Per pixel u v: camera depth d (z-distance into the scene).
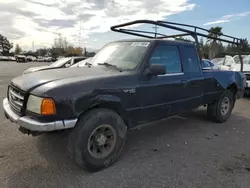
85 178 2.91
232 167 3.27
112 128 3.16
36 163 3.26
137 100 3.44
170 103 3.99
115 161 3.35
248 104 7.89
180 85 4.12
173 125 5.23
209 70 5.11
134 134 4.58
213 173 3.09
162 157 3.56
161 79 3.78
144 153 3.69
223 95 5.37
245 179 2.95
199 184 2.82
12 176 2.91
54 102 2.65
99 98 2.97
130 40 4.15
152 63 3.66
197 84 4.55
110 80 3.14
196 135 4.59
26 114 2.84
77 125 2.89
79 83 2.88
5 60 65.88
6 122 4.99
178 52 4.19
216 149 3.91
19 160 3.34
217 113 5.34
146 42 3.85
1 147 3.75
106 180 2.88
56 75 3.16
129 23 4.44
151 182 2.85
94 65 3.98
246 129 5.06
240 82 5.86
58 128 2.69
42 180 2.84
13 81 3.30
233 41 6.30
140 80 3.46
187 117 5.90
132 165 3.28
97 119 2.98
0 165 3.18
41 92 2.68
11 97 3.23
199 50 4.77
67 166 3.20
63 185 2.75
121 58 3.81
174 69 4.09
